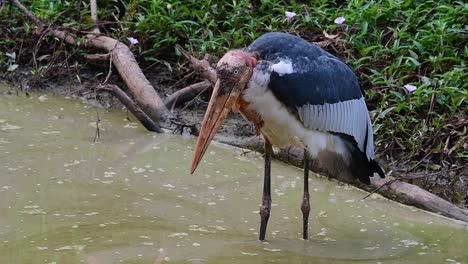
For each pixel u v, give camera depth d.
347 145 9.45
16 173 10.91
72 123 12.81
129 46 14.11
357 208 10.45
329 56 9.25
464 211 10.22
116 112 13.37
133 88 13.20
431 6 13.48
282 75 8.55
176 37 14.02
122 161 11.52
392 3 13.27
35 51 14.31
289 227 9.84
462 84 12.02
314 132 9.05
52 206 10.02
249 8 14.20
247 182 11.07
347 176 9.70
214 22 14.05
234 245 9.25
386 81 12.12
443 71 12.39
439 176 10.92
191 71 13.62
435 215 10.29
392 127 11.58
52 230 9.40
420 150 11.27
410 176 10.95
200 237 9.41
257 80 8.59
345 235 9.70
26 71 14.30
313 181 11.20
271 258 8.98
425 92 11.77
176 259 8.84
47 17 14.61
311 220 10.06
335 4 14.38
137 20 14.40
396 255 9.17
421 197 10.45
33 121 12.79
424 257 9.14
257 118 8.90
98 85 13.25
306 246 9.33
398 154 11.43
